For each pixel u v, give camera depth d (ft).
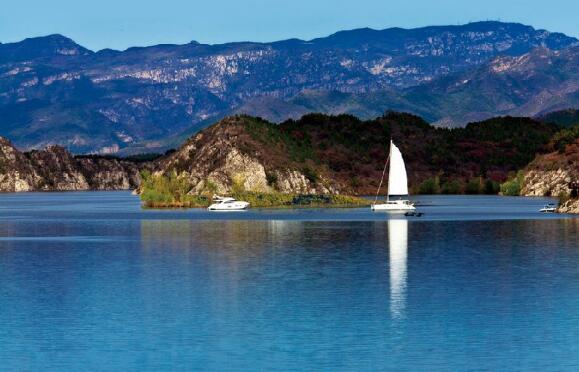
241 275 475.31
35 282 453.17
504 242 650.84
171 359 293.43
